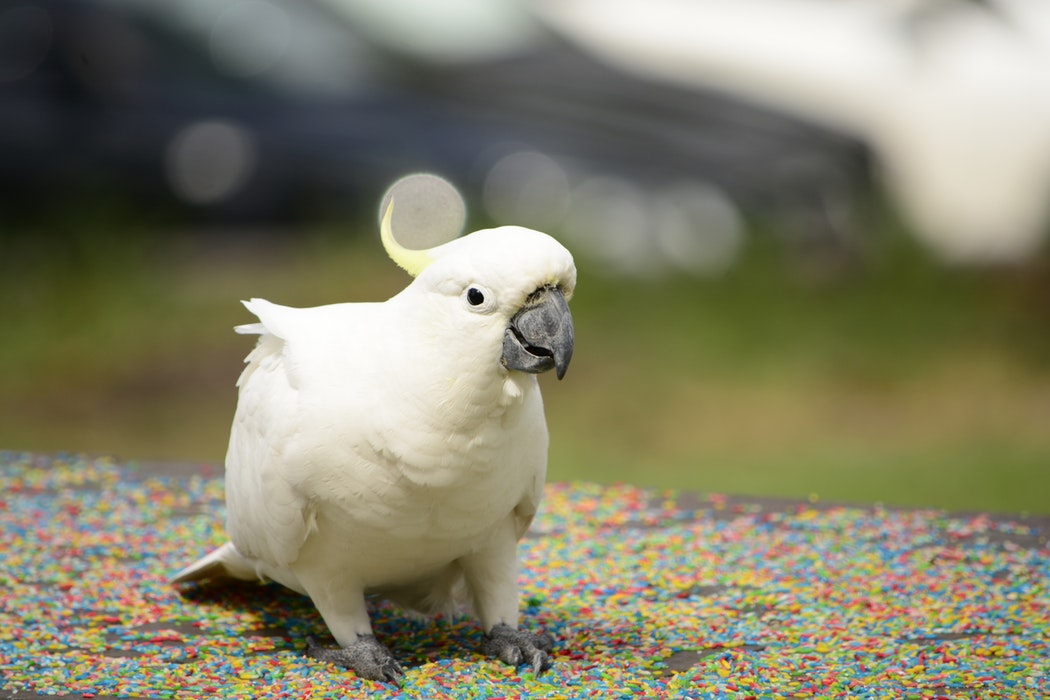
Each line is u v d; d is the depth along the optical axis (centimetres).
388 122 1325
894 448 952
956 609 454
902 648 417
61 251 1291
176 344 1177
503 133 1301
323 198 1325
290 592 479
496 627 418
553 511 586
